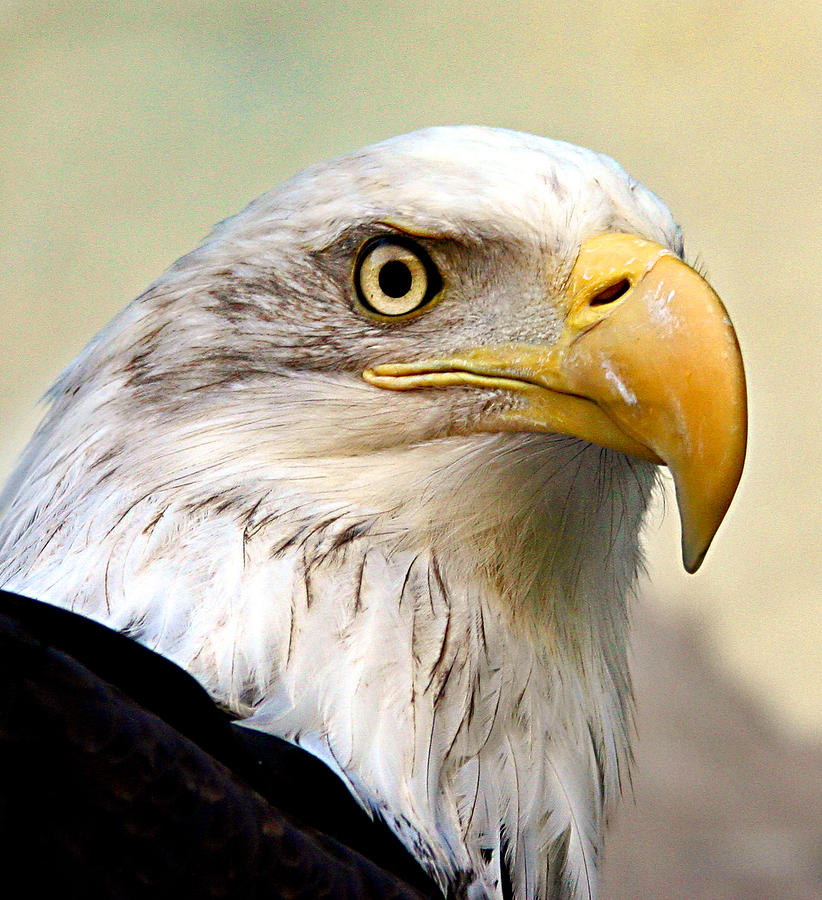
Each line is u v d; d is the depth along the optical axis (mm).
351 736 2646
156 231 5742
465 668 2660
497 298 2668
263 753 2637
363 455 2666
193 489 2660
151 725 2623
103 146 6016
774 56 6262
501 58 6336
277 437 2666
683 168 5973
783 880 3584
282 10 6523
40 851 2611
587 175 2676
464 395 2668
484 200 2668
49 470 2672
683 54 6281
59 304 5520
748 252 5711
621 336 2660
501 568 2668
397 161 2674
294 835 2625
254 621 2650
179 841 2617
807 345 5410
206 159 5961
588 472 2672
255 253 2674
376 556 2660
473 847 2652
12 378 5207
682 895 3545
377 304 2670
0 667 2619
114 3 6586
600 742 2688
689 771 3971
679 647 4578
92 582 2654
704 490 2650
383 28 6480
